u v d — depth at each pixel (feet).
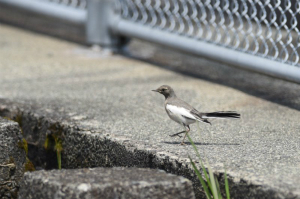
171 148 26.40
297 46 34.09
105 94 37.52
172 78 42.11
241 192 22.15
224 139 28.19
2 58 47.47
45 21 64.08
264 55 36.29
